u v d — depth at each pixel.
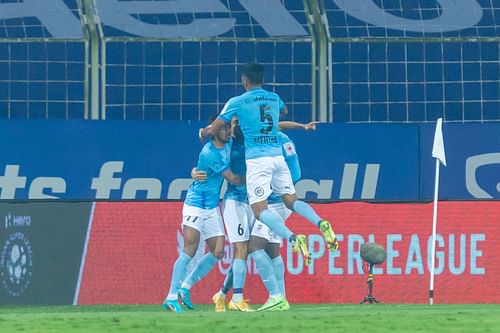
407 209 41.88
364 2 60.28
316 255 41.62
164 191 56.31
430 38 59.81
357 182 56.34
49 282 41.47
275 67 59.81
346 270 41.69
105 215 41.91
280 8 60.09
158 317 27.31
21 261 41.31
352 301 41.56
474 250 41.78
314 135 56.34
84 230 41.78
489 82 60.16
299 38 60.00
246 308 35.03
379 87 59.88
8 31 59.03
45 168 56.16
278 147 33.34
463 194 56.50
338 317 26.91
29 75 59.16
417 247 41.75
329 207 41.75
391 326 24.45
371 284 41.03
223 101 60.03
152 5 60.59
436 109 60.03
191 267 41.16
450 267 41.75
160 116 59.88
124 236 41.88
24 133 56.16
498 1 61.22
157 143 56.38
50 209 41.66
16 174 56.03
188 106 59.94
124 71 59.72
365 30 59.78
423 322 25.38
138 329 24.00
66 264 41.59
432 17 60.50
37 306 41.03
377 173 56.34
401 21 60.50
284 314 28.53
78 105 59.38
